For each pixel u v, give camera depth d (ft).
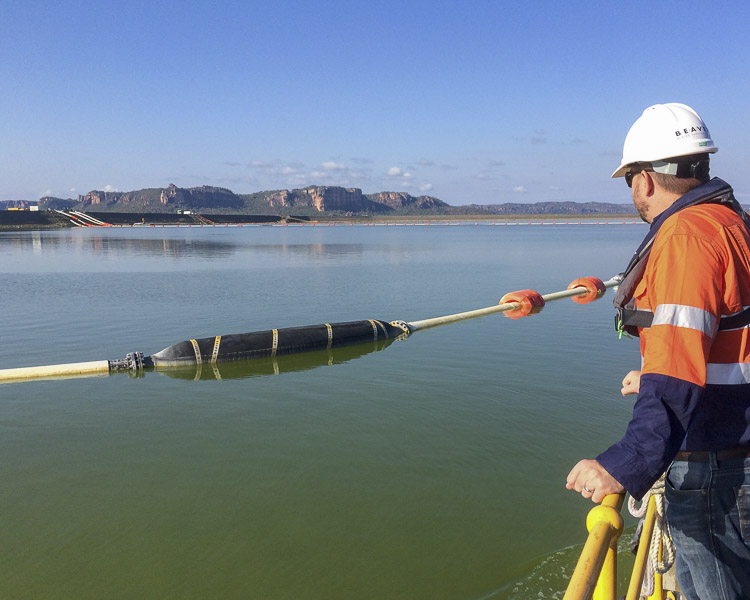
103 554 20.01
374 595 17.76
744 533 8.04
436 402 34.60
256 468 26.30
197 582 18.45
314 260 146.72
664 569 9.70
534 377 39.27
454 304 72.90
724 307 7.49
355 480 24.97
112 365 43.01
